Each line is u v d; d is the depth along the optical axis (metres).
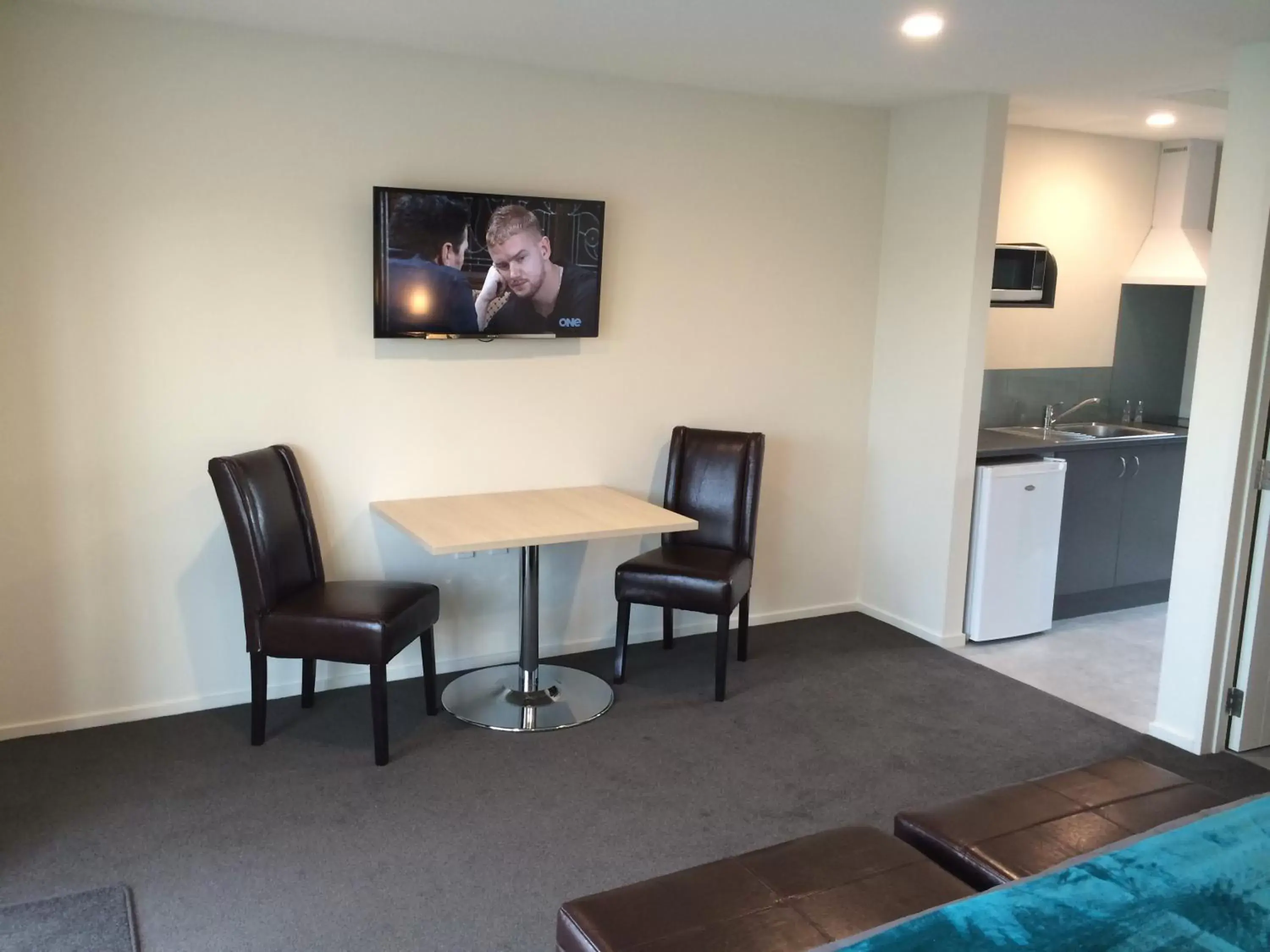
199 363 3.44
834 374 4.68
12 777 3.09
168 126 3.28
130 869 2.62
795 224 4.45
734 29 3.18
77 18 3.11
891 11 2.93
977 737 3.57
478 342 3.87
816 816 2.99
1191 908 1.71
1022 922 1.66
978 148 4.12
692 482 4.22
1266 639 3.42
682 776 3.21
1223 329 3.27
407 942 2.36
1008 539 4.46
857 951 1.58
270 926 2.39
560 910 1.83
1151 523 5.07
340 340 3.64
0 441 3.20
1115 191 5.25
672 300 4.24
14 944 2.30
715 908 1.80
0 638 3.29
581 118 3.91
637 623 4.43
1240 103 3.20
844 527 4.87
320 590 3.46
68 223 3.19
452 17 3.12
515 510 3.68
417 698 3.77
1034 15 2.93
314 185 3.51
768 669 4.17
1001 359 5.16
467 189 3.76
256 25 3.29
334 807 2.96
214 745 3.34
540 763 3.27
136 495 3.41
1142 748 3.51
